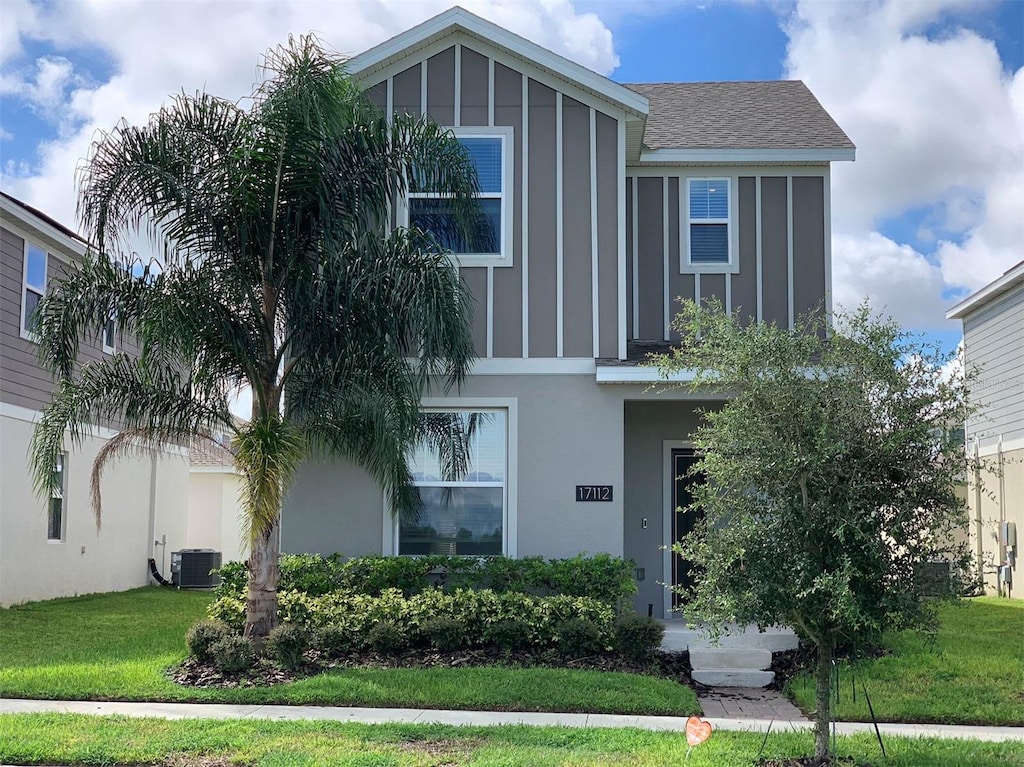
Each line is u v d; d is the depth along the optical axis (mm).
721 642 11898
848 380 7484
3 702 9477
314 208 11211
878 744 8086
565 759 7422
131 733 8141
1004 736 8633
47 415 10992
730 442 7605
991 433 21344
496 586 12375
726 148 15148
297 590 12359
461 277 11703
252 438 10523
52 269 18156
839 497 7336
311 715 9070
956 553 7406
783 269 15234
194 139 11016
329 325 11156
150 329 10477
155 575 22656
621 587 12242
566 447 13133
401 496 11484
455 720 8914
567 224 13469
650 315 15227
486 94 13641
